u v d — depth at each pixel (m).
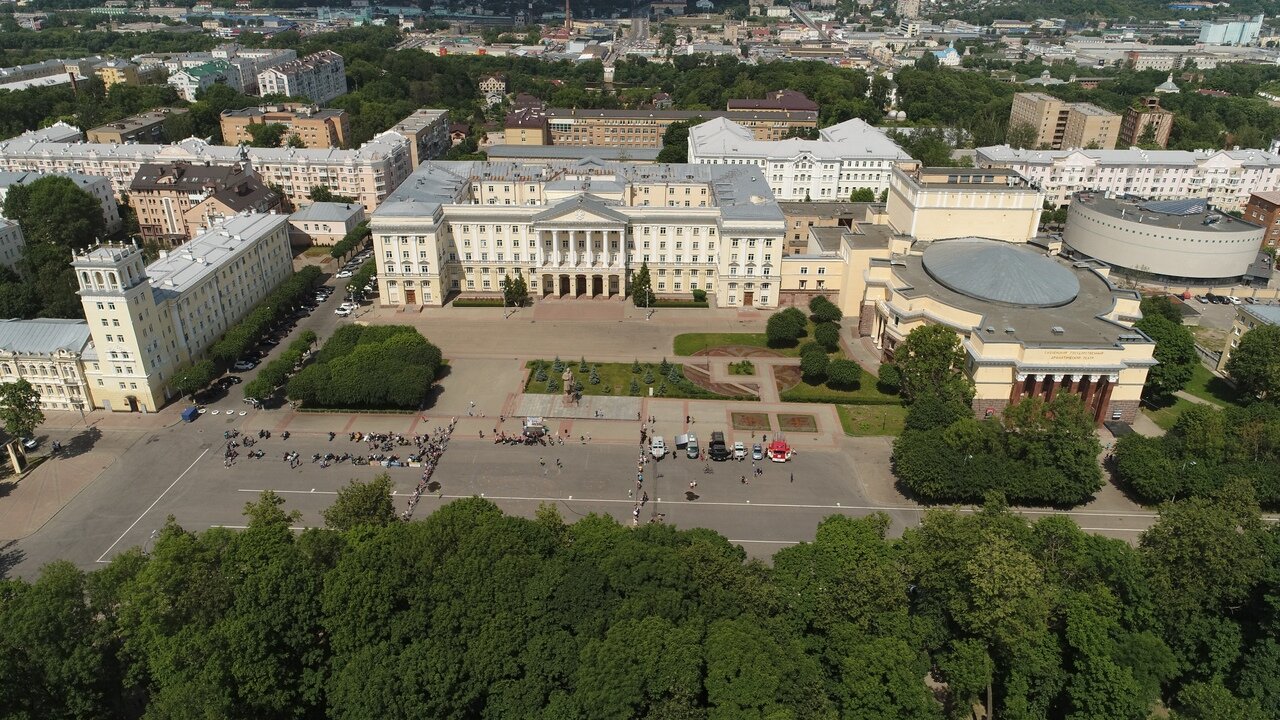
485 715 115.56
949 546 133.62
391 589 124.62
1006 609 121.62
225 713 114.62
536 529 137.12
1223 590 133.12
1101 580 137.12
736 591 126.25
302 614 122.81
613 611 121.50
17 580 129.62
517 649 118.44
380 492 153.12
